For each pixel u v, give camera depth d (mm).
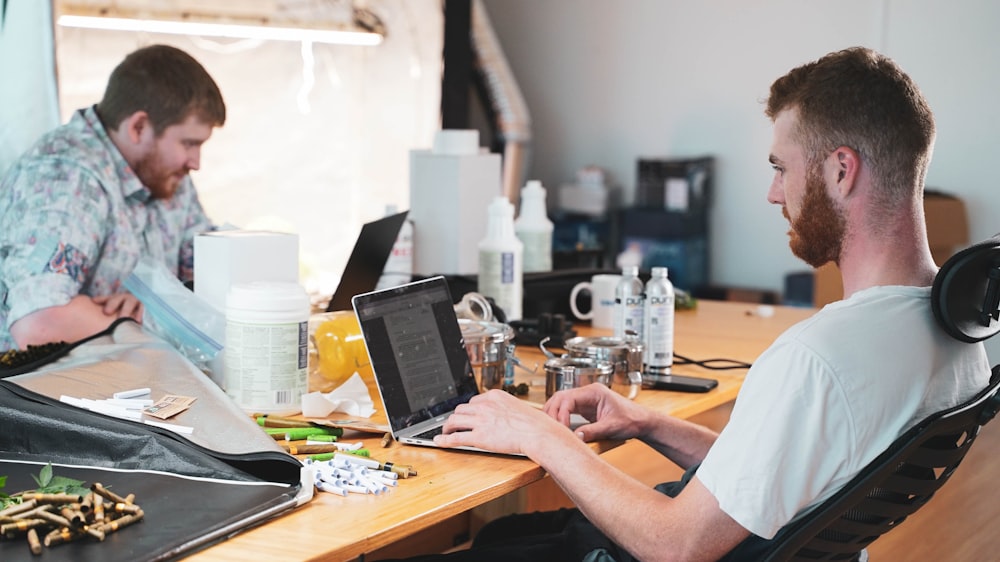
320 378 2174
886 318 1508
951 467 1620
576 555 1855
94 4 4500
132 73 2955
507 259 2719
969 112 5742
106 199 2900
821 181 1590
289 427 1863
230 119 5199
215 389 1843
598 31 7137
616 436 1931
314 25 5402
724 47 6617
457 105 6117
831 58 1599
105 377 1858
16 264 2713
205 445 1591
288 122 5402
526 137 6840
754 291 6402
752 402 1496
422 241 3109
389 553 2576
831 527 1568
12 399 1724
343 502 1513
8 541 1283
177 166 3080
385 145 5816
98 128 2975
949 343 1566
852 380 1459
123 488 1489
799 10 6305
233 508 1412
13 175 2824
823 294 5652
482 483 1612
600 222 6766
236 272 2096
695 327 3023
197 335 2078
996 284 1535
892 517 1592
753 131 6562
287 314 1945
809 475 1460
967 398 1602
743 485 1463
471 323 2178
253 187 5324
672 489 1884
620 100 7090
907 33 5902
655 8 6883
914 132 1533
